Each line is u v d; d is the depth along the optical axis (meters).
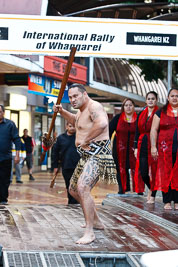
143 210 9.11
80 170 6.86
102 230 7.45
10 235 6.91
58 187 18.42
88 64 24.52
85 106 6.86
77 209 9.51
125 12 16.20
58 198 14.82
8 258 5.80
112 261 6.09
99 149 6.72
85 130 6.86
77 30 8.55
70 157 10.67
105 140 6.77
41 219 8.22
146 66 22.77
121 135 11.76
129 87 30.75
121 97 30.41
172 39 8.73
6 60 17.05
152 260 3.57
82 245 6.49
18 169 20.42
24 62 18.41
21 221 7.98
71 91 6.82
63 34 8.54
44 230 7.34
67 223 7.94
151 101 10.18
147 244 6.65
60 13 20.48
